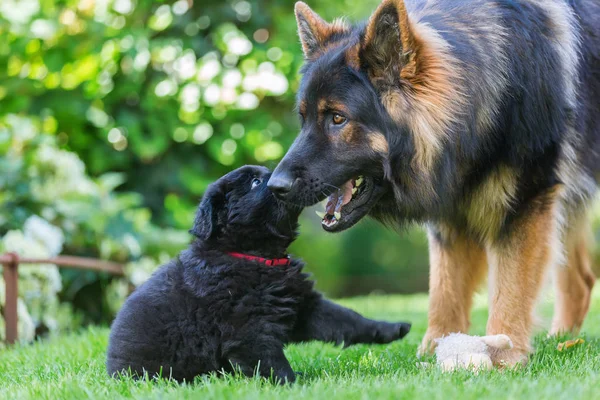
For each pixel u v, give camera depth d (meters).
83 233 9.62
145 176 12.27
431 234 6.02
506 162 5.38
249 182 5.48
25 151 9.98
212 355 4.86
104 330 8.02
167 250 10.38
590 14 6.29
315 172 5.11
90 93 11.73
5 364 6.11
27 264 8.22
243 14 12.73
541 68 5.41
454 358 5.00
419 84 5.04
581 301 7.01
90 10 11.98
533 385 4.00
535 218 5.49
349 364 5.41
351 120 5.10
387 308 11.69
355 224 5.59
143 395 4.15
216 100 12.42
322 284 18.25
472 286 6.09
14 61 11.68
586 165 6.12
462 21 5.36
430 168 5.16
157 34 12.45
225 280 4.91
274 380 4.70
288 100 13.07
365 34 5.02
